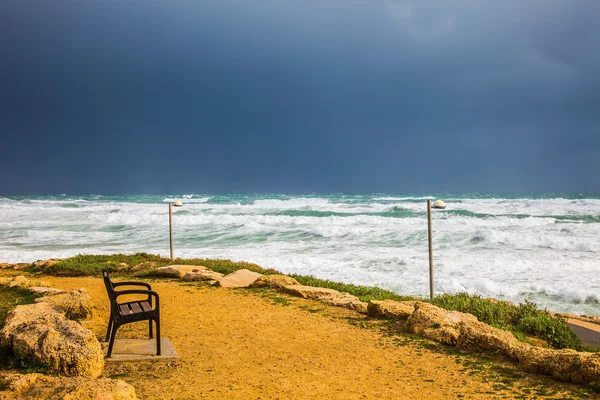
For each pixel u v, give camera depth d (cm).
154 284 1284
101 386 473
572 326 1130
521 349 686
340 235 3033
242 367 650
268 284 1224
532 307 1124
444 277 1781
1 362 595
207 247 2609
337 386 588
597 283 1684
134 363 652
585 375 590
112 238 3020
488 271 1891
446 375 633
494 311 1019
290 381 600
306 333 831
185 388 561
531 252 2328
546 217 3988
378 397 555
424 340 794
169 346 726
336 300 1054
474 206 5153
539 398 552
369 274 1833
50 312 704
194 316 937
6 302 1005
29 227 3606
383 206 5047
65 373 568
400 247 2536
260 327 864
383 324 898
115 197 9356
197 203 6694
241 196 9844
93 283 1311
